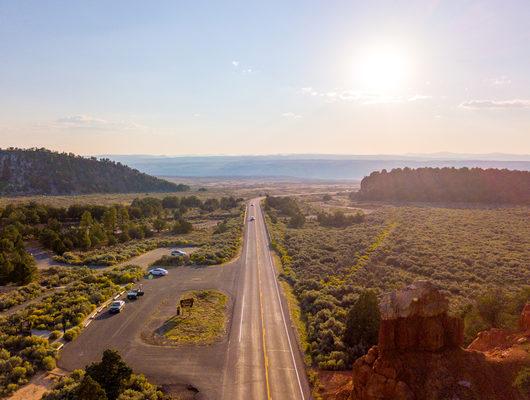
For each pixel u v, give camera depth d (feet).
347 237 346.74
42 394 115.34
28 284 218.38
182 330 157.79
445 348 85.05
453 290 195.42
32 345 142.10
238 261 275.18
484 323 129.08
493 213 453.17
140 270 245.45
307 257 274.98
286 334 154.92
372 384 81.05
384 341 84.12
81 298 186.91
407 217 441.27
